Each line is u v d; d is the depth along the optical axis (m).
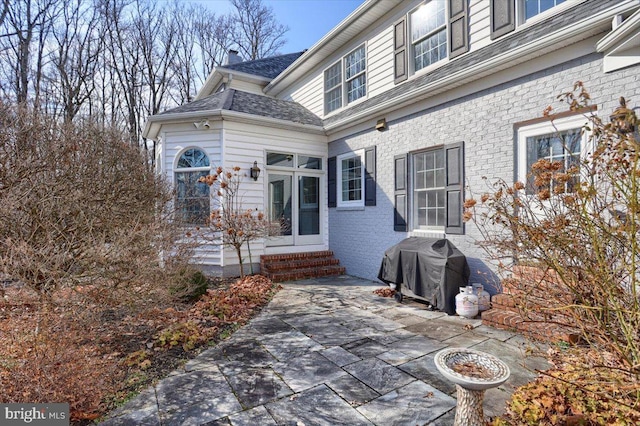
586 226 2.59
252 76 12.48
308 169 9.05
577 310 2.56
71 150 5.70
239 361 3.49
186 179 8.07
